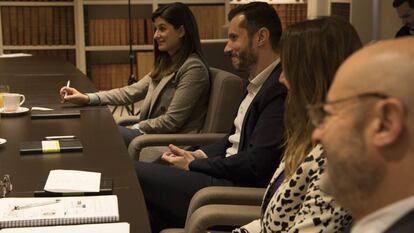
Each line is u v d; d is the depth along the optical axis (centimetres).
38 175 177
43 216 141
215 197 190
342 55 145
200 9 607
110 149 209
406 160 67
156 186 231
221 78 292
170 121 306
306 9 519
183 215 231
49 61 473
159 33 317
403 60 67
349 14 466
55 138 222
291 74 150
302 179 145
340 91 72
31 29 598
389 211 70
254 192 191
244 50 235
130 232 135
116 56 636
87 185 165
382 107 67
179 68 316
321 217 134
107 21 608
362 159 70
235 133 254
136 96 352
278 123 211
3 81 363
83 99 299
